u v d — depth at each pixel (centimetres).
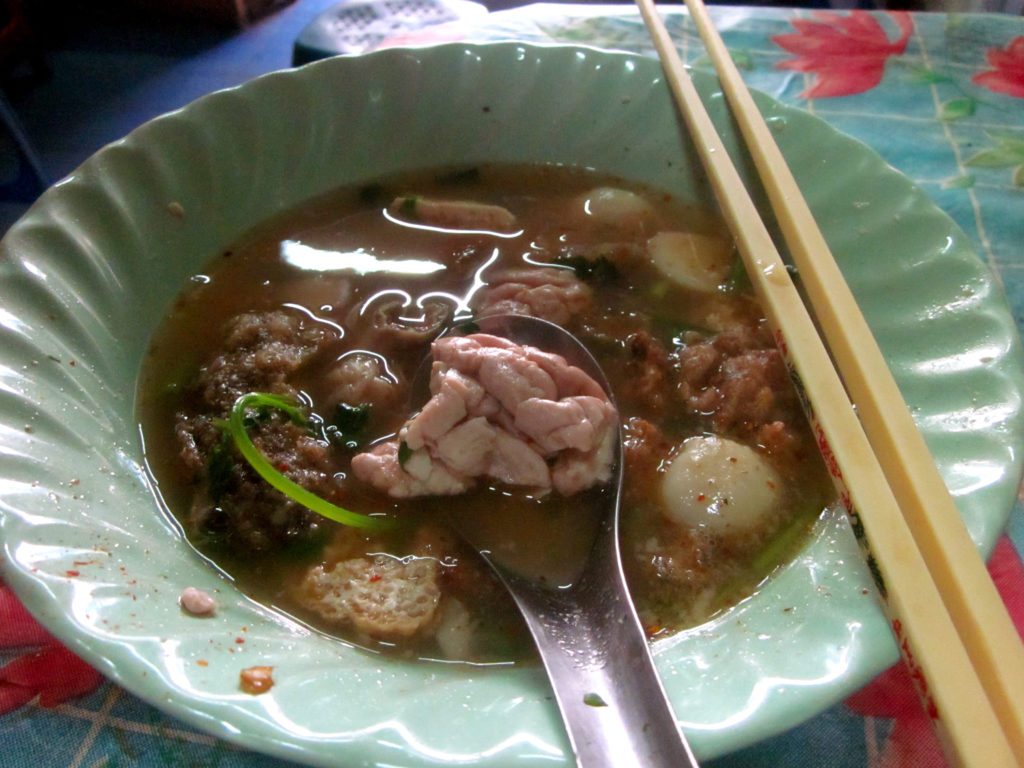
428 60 25
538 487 19
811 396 16
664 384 22
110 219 20
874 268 20
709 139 22
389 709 13
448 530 19
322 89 24
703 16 27
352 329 23
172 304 22
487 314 23
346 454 20
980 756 11
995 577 18
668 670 14
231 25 47
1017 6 39
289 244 24
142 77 43
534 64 26
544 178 27
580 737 13
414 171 26
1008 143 28
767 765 15
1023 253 24
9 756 15
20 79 42
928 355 18
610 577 17
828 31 33
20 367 17
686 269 24
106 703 15
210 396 20
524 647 16
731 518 19
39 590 13
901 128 28
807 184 23
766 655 14
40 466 15
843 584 15
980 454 16
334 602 17
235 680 13
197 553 17
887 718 16
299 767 15
